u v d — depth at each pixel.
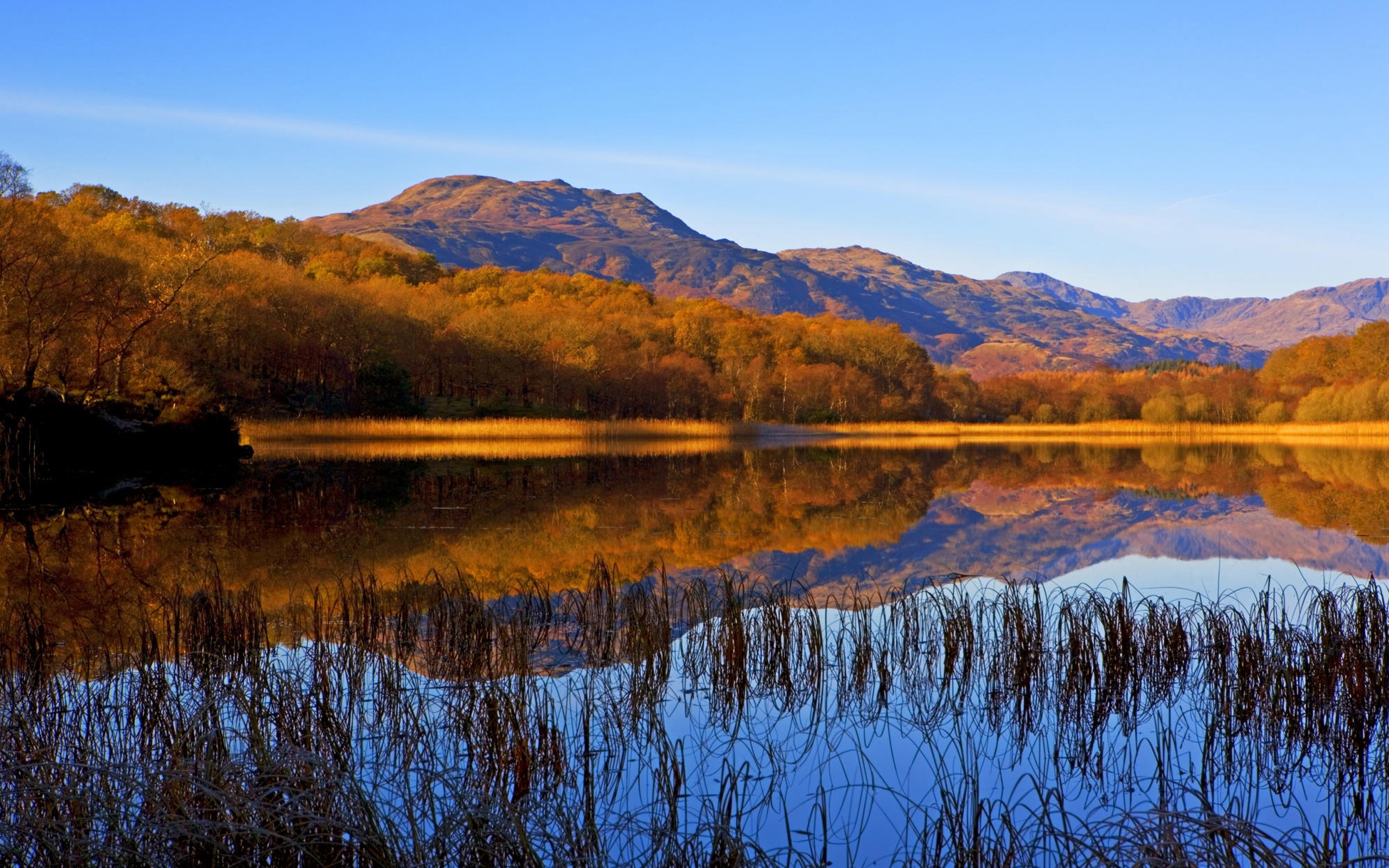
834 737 9.43
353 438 70.69
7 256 40.56
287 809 5.93
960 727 9.80
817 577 17.91
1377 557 20.47
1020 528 25.00
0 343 39.94
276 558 19.33
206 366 71.44
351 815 6.05
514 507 28.33
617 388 106.00
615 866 6.34
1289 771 8.84
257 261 88.94
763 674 11.30
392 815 6.77
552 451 60.19
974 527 25.14
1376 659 10.36
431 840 5.86
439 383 100.94
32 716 8.62
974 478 41.47
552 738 8.05
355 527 23.67
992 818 7.44
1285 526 25.36
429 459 49.62
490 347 97.88
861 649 11.30
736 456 58.09
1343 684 9.74
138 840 5.95
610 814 7.40
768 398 120.88
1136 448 72.50
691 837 6.32
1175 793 8.23
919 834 6.90
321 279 107.38
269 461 46.56
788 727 9.70
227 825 5.73
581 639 12.95
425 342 96.06
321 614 14.05
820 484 37.69
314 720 8.52
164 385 47.34
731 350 128.00
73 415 36.84
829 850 6.84
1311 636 10.99
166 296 57.72
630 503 29.80
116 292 45.16
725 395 113.19
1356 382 106.06
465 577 17.47
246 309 75.00
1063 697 10.63
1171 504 30.92
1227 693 9.84
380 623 13.30
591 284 182.12
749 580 17.42
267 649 10.96
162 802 6.14
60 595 15.66
